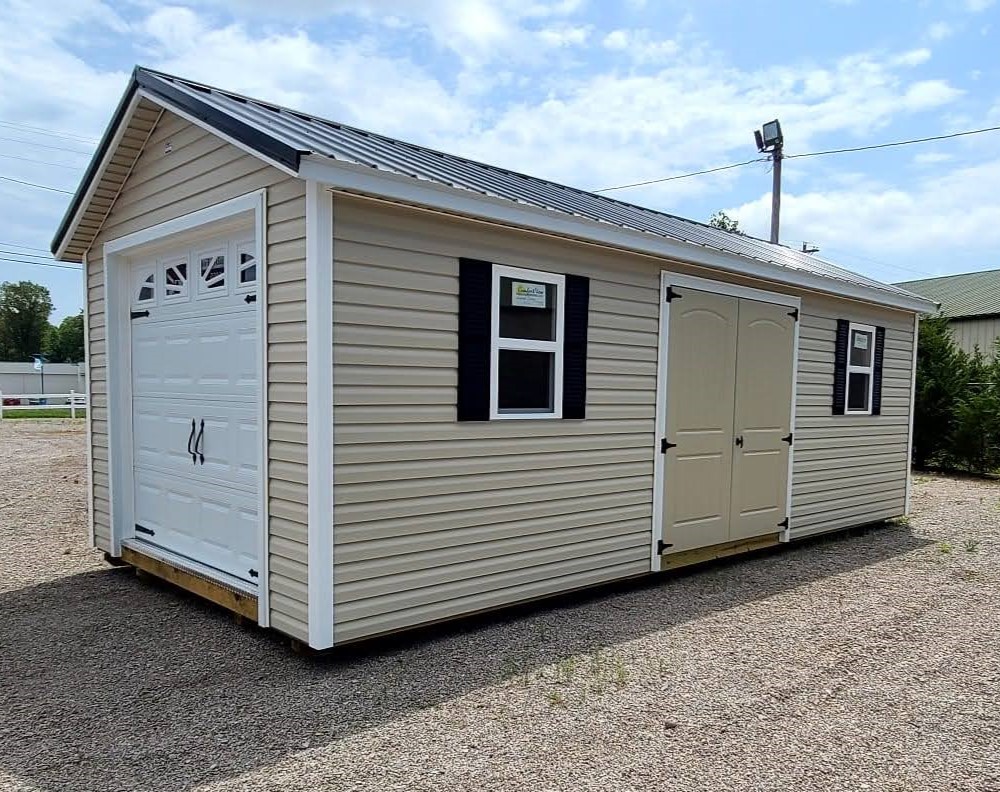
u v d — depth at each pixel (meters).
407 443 3.91
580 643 4.10
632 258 5.20
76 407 24.53
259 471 3.88
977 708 3.30
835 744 2.92
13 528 7.05
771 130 16.14
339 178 3.37
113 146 4.87
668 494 5.59
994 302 17.73
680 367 5.63
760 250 7.82
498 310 4.34
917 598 5.18
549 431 4.70
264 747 2.80
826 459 7.23
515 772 2.63
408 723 3.02
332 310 3.54
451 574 4.17
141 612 4.54
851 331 7.45
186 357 4.88
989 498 10.24
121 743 2.83
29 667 3.63
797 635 4.32
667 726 3.04
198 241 4.74
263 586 3.90
